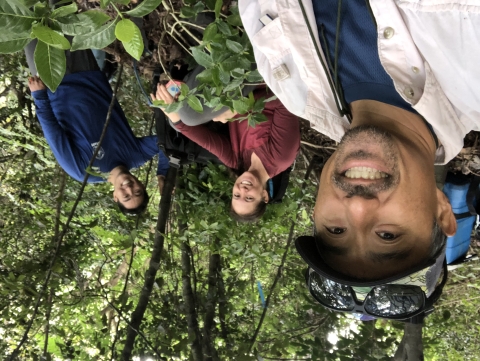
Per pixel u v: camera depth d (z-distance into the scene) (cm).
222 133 249
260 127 233
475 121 111
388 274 108
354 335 254
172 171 283
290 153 237
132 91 322
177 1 189
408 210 103
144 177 396
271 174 242
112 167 272
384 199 104
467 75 97
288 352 298
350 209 106
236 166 249
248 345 275
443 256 126
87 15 81
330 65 122
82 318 351
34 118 320
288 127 231
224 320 308
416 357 204
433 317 379
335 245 114
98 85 268
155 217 392
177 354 271
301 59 128
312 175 344
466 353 457
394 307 124
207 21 188
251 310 341
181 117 199
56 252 239
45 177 341
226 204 299
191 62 193
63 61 80
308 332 290
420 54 105
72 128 260
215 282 309
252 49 152
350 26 115
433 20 96
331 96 131
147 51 221
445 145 119
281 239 371
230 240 290
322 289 139
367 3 105
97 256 356
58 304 306
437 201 115
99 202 334
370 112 115
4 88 338
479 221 233
